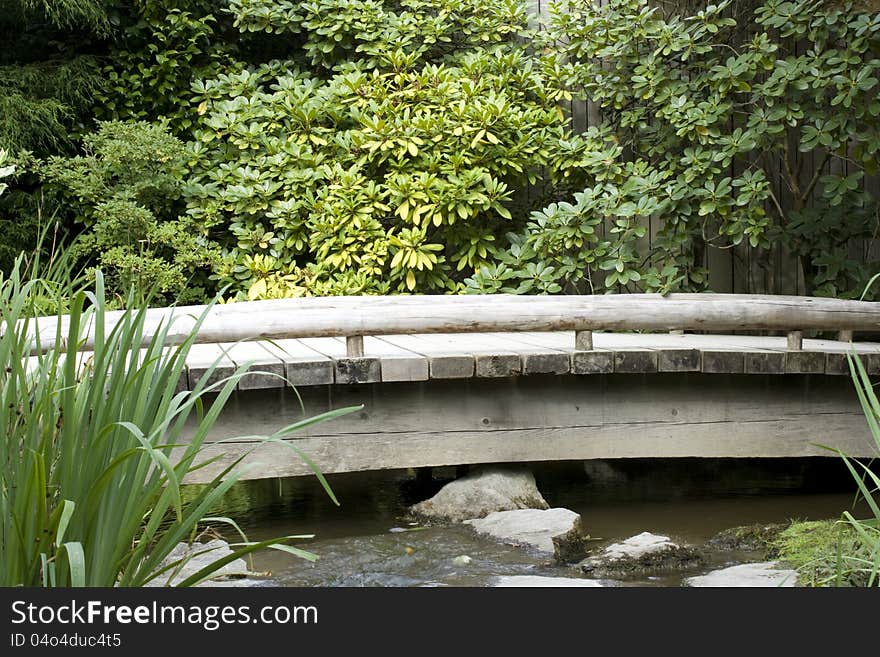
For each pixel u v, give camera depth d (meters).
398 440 4.22
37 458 1.58
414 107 6.99
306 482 5.10
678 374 4.46
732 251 7.12
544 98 7.05
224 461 4.01
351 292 6.38
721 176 6.95
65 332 3.69
